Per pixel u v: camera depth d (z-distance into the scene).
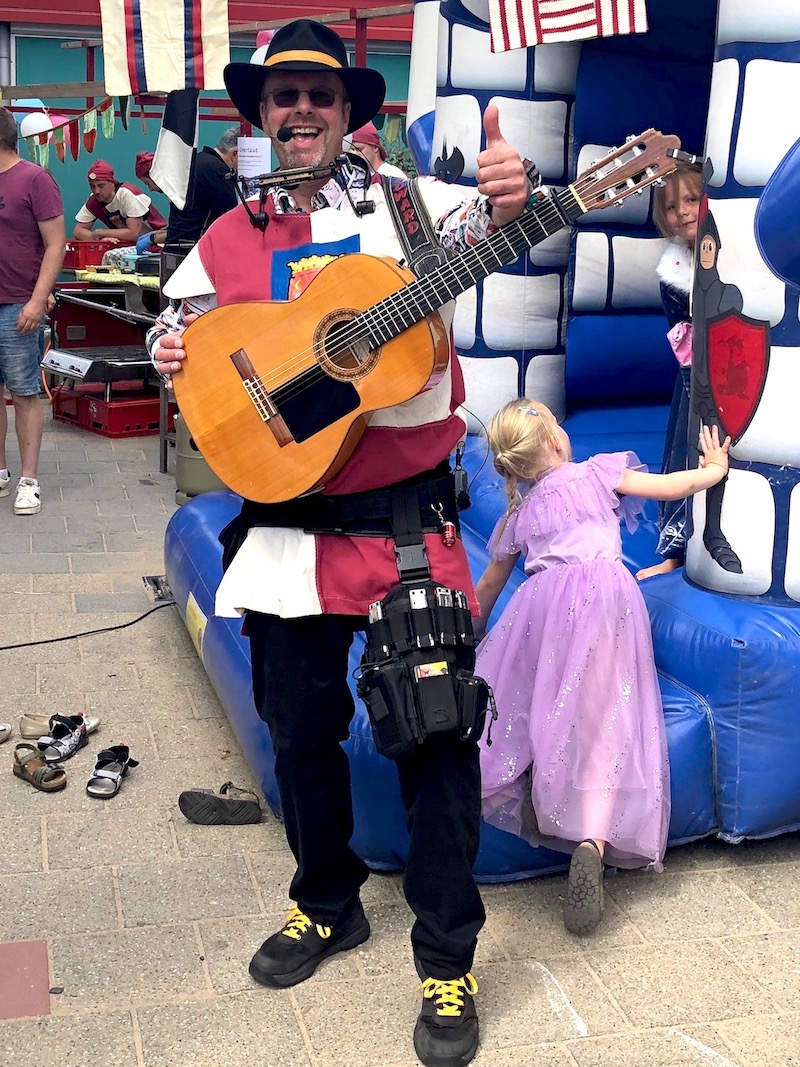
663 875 2.92
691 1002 2.45
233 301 2.36
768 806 2.90
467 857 2.27
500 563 3.00
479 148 4.49
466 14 4.41
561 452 2.92
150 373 7.98
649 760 2.76
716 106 2.90
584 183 2.12
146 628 4.48
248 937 2.63
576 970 2.54
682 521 3.40
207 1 5.84
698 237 3.02
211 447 2.33
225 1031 2.34
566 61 4.43
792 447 2.87
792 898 2.83
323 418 2.25
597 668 2.72
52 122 8.53
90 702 3.83
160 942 2.61
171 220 6.51
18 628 4.43
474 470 4.48
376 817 2.81
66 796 3.24
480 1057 2.28
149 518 5.92
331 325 2.23
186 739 3.60
